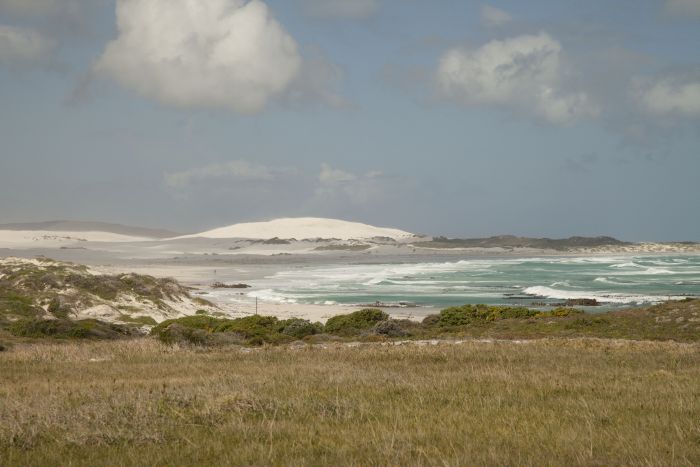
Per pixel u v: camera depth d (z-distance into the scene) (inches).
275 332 2527.1
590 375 1098.7
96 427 645.3
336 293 5157.5
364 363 1327.5
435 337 2246.6
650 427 644.7
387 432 617.3
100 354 1611.7
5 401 797.9
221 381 998.4
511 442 583.8
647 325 2373.3
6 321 2620.6
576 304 4254.4
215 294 5088.6
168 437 627.2
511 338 2158.0
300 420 706.2
